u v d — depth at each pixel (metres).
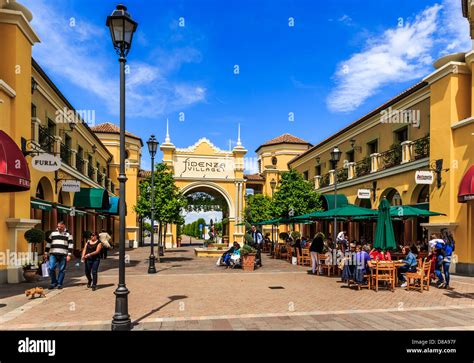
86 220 25.12
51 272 10.26
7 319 6.88
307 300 8.80
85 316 7.10
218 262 17.59
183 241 55.75
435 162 15.09
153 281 12.11
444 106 14.73
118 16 6.40
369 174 21.02
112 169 34.31
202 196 37.22
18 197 11.56
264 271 15.23
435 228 14.80
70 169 19.41
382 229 12.00
